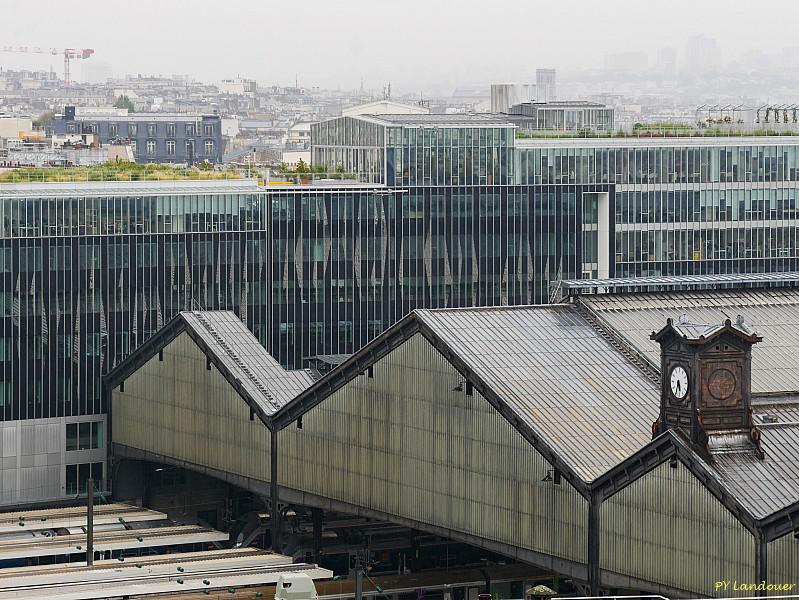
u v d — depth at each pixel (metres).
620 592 152.38
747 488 141.88
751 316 199.62
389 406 181.75
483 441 168.62
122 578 179.38
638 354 179.12
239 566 186.12
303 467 195.88
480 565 198.38
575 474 155.88
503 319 183.25
